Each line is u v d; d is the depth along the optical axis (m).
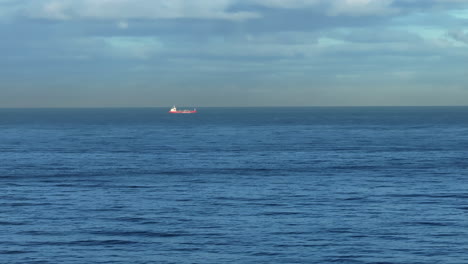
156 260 37.03
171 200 56.59
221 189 63.41
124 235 42.94
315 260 37.00
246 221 47.16
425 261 36.72
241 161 93.06
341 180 70.38
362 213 50.19
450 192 60.84
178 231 43.97
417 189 63.00
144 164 88.56
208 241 41.28
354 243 40.59
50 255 38.03
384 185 66.06
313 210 51.59
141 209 52.19
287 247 39.75
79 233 43.41
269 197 58.16
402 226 45.25
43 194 60.25
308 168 83.31
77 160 94.25
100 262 36.66
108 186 65.88
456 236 42.22
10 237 42.22
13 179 71.81
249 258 37.44
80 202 55.59
